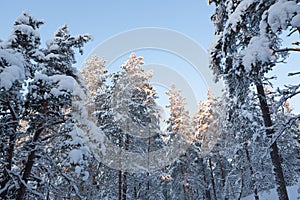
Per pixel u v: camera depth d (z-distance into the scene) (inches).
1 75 292.2
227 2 413.4
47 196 468.4
